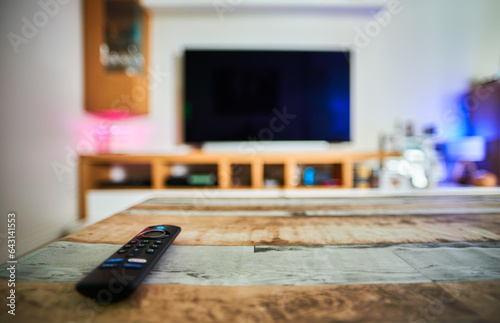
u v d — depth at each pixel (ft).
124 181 8.21
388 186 7.82
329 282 0.91
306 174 8.11
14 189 5.29
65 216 6.88
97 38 7.51
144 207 2.09
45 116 6.17
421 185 7.87
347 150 8.78
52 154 6.40
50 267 1.00
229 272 0.98
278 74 8.26
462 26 8.75
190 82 8.21
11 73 5.21
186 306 0.76
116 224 1.60
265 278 0.94
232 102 8.25
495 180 7.54
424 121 8.75
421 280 0.92
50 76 6.31
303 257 1.12
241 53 8.22
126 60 7.89
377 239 1.33
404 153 8.14
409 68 8.75
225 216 1.80
